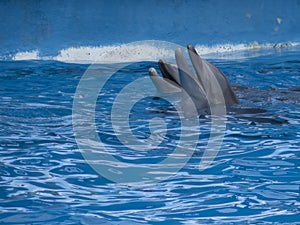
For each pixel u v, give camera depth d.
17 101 16.73
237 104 15.53
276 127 13.38
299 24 31.67
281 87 18.64
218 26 30.31
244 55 27.30
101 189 9.39
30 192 9.29
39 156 11.25
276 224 7.85
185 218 8.11
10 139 12.48
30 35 27.66
